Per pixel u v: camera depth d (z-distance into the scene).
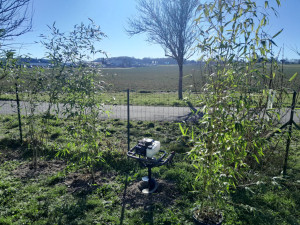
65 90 4.58
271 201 3.79
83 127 4.37
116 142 6.67
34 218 3.44
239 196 3.92
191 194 4.02
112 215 3.51
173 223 3.32
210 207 3.06
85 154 4.49
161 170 4.93
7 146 6.46
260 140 2.75
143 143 3.88
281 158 4.82
